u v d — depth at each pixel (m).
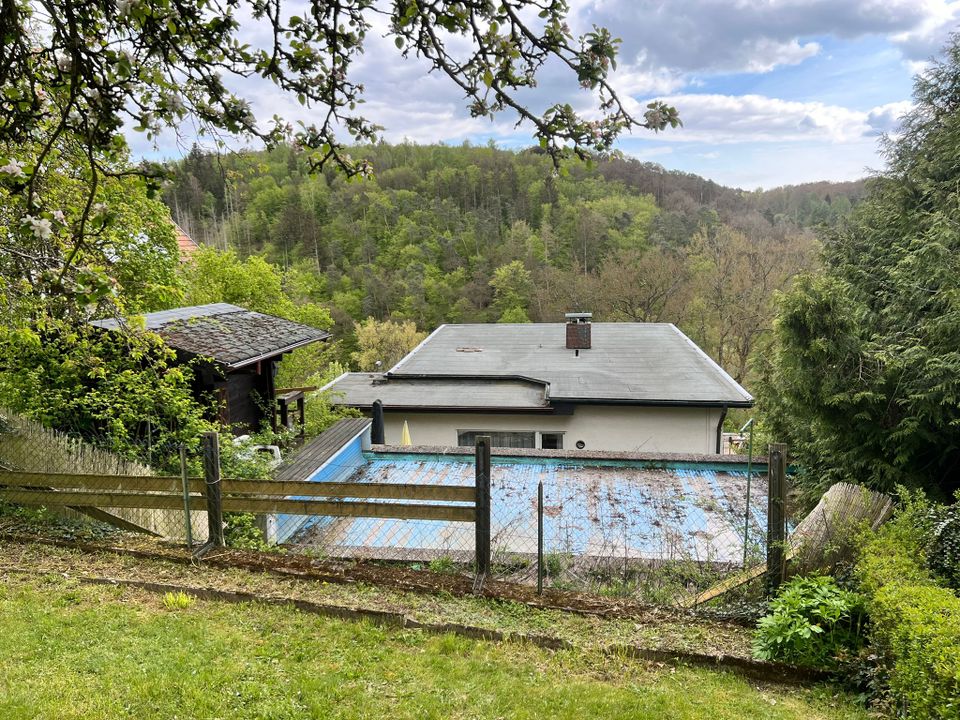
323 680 3.65
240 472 7.04
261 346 8.90
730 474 7.93
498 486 7.64
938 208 7.24
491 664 4.00
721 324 31.94
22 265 2.87
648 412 11.92
